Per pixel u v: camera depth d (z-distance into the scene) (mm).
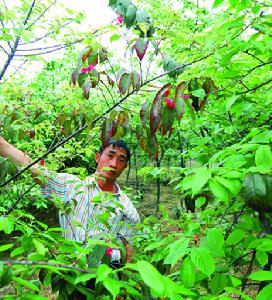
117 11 1347
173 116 1187
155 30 1415
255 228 1341
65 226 1865
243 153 1216
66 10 1940
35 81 5418
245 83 2039
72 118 1690
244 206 1343
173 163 6820
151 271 664
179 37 1816
